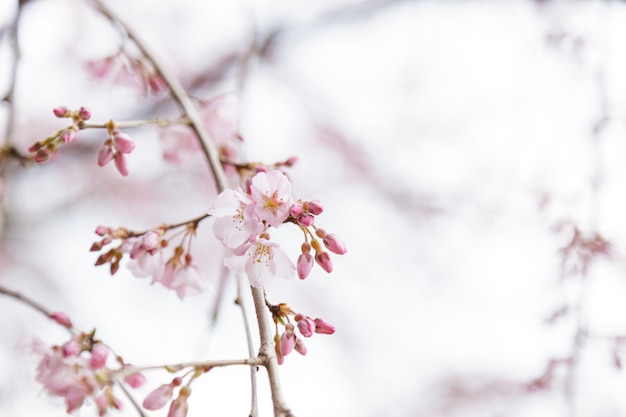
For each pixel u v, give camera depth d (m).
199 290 0.82
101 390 0.77
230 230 0.78
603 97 1.19
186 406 0.76
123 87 0.95
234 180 0.93
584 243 1.10
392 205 2.03
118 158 0.82
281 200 0.78
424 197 1.98
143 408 0.76
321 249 0.78
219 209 0.79
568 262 1.11
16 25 0.94
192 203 1.86
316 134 2.10
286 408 0.75
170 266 0.82
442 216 1.92
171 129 0.95
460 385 1.75
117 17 0.93
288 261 0.78
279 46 1.75
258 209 0.77
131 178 1.82
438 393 1.81
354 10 1.77
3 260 1.69
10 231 1.69
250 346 0.79
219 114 0.95
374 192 2.06
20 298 0.82
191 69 1.83
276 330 0.78
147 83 0.94
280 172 0.78
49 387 0.77
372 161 2.08
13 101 0.93
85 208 1.81
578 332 1.07
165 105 1.40
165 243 0.81
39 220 1.73
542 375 1.12
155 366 0.76
